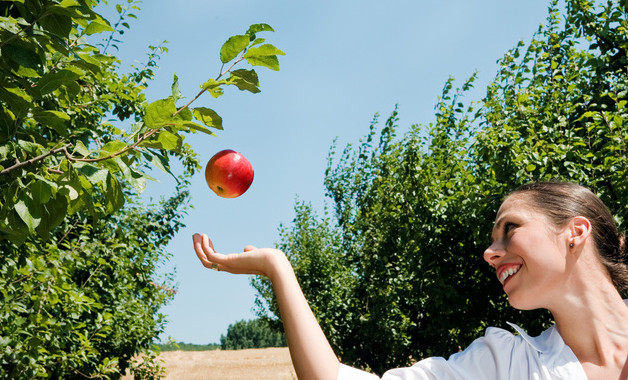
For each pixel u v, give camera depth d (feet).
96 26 7.89
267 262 4.06
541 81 24.09
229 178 7.01
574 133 21.54
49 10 7.45
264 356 150.30
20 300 16.88
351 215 52.80
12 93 7.63
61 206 8.01
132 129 7.72
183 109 7.18
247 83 7.30
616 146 18.97
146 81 28.43
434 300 28.50
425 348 39.45
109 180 7.60
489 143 21.72
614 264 4.01
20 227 8.02
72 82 8.49
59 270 17.71
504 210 4.19
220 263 4.20
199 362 135.33
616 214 17.87
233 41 7.00
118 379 31.42
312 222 56.54
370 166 50.14
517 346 4.01
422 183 28.96
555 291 3.93
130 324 32.83
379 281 40.75
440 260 26.99
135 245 32.17
